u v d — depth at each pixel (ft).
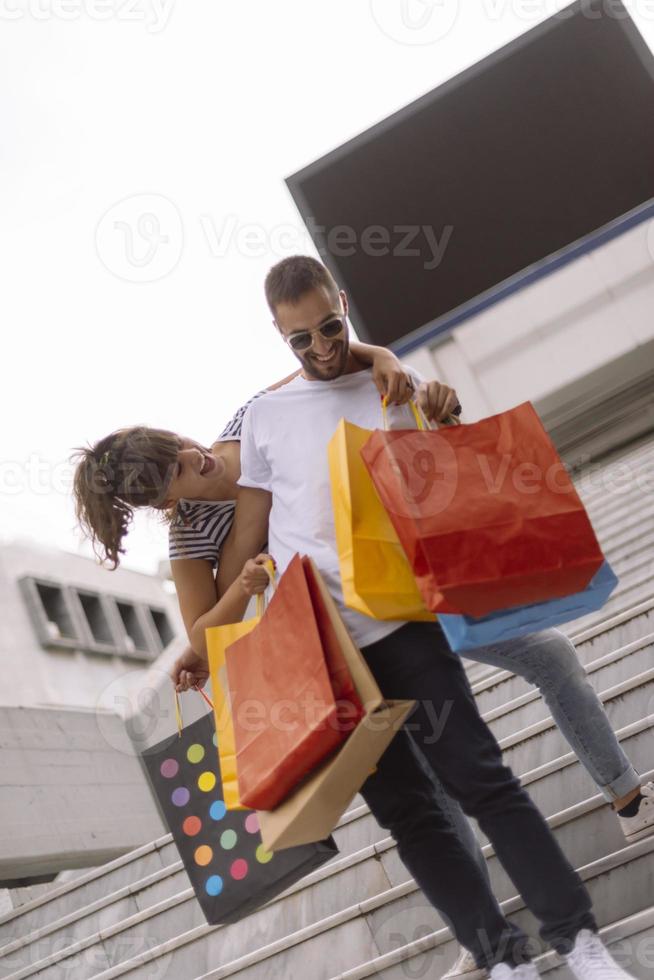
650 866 8.73
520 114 29.58
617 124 28.96
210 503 9.45
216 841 9.28
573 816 9.70
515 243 29.27
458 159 29.76
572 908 7.27
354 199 29.99
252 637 8.08
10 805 20.71
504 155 29.58
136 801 24.17
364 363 8.94
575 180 29.12
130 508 9.34
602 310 31.81
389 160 30.01
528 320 31.99
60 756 22.47
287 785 7.60
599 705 8.90
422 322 29.50
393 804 8.05
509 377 31.89
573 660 8.81
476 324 32.12
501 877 9.98
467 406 31.71
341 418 8.46
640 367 30.99
